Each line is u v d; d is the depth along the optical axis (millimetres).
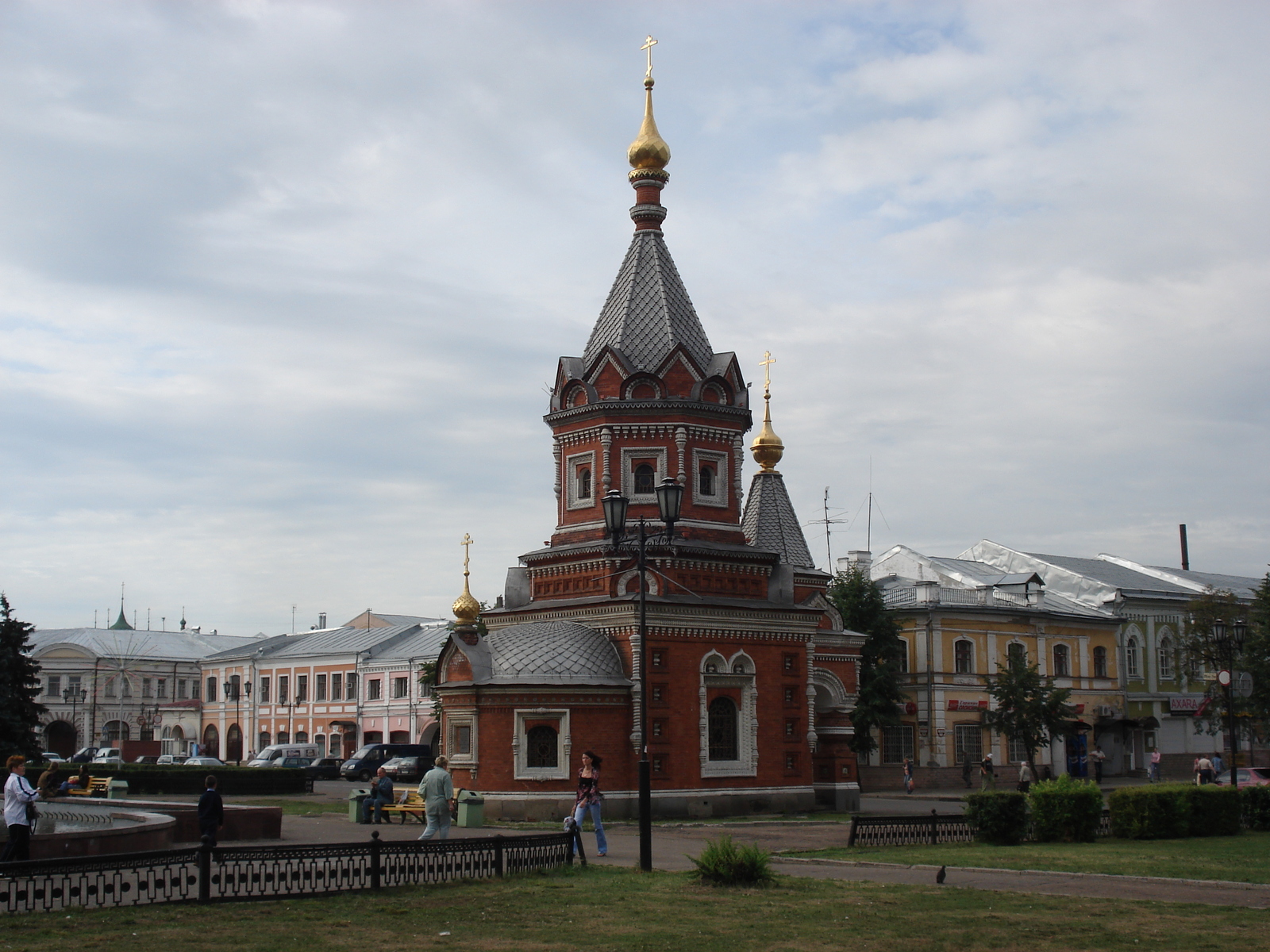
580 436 52375
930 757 79750
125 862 22969
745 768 50312
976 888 26359
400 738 104312
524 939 20344
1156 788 39156
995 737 82812
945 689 80812
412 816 46938
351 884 25031
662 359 51625
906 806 60906
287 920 21703
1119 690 91438
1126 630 93312
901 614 81750
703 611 49719
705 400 51938
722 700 50625
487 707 47688
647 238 54312
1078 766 87375
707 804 48906
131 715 129500
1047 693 73375
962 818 37438
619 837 40969
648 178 54750
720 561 51219
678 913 22766
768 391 63281
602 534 50688
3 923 21031
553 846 29188
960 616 82375
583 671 47625
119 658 129125
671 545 34875
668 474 50781
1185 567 117438
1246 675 62094
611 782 47469
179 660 133250
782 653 52188
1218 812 40062
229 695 119562
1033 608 86375
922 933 20844
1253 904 24062
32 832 31500
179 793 69250
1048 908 23422
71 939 19656
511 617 53219
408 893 24891
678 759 48531
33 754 75938
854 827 35312
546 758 47406
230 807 39438
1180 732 95688
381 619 134250
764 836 41125
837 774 57156
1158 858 31938
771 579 53062
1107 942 19953
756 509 62188
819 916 22438
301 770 71625
